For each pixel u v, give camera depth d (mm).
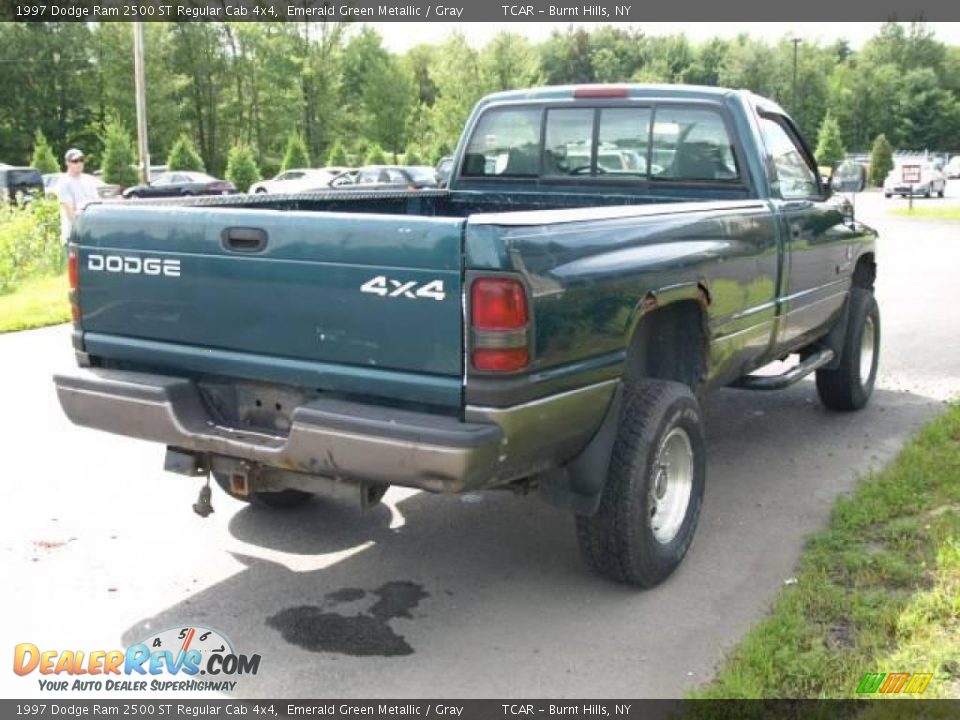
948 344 9789
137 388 4141
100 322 4418
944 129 95562
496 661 3883
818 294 6312
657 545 4445
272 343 3920
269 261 3857
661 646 3973
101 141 61625
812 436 6836
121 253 4277
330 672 3822
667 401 4328
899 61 103875
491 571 4723
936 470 5680
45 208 16203
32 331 10969
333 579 4637
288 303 3844
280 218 3820
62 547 4965
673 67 98812
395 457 3533
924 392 8016
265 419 4082
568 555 4902
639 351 4789
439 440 3449
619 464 4219
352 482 3961
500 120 6441
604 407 4070
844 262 6770
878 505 5160
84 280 4426
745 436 6871
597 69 98875
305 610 4328
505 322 3467
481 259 3449
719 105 5684
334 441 3639
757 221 5281
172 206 4301
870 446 6582
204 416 4195
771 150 5824
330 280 3727
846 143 95438
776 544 4961
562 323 3693
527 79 57375
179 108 62781
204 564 4789
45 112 65188
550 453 3873
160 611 4316
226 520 5344
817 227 6156
